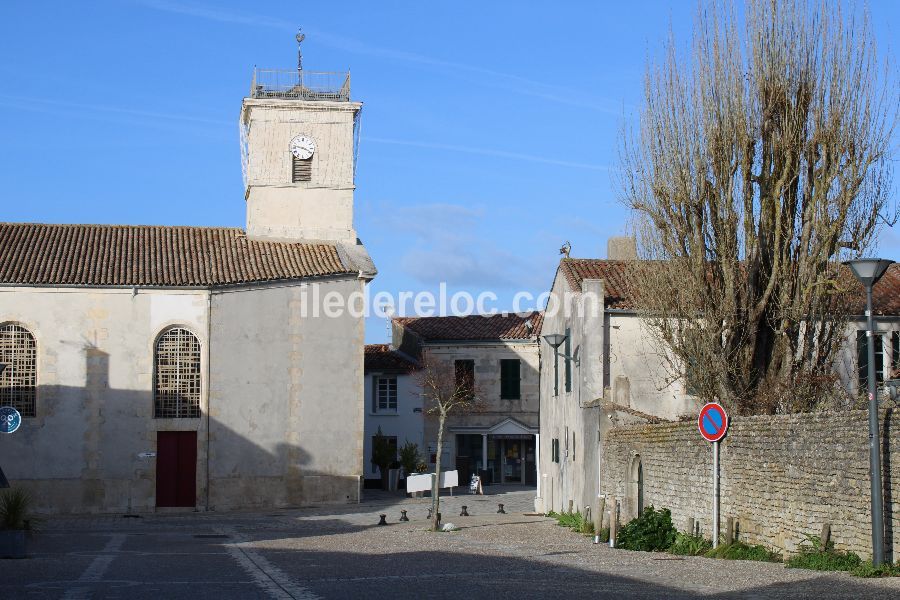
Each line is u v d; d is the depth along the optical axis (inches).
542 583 628.7
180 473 1630.2
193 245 1785.2
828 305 1045.2
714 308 1059.9
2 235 1734.7
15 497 899.4
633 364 1283.2
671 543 897.5
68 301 1610.5
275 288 1688.0
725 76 1064.2
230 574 716.7
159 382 1636.3
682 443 950.4
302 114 1870.1
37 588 627.8
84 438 1598.2
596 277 1398.9
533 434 2241.6
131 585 644.1
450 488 1957.4
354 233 1857.8
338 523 1385.3
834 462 695.7
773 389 1021.8
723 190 1056.8
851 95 1038.4
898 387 869.2
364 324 1724.9
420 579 663.8
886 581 586.6
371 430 2274.9
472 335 2267.5
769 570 676.1
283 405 1675.7
